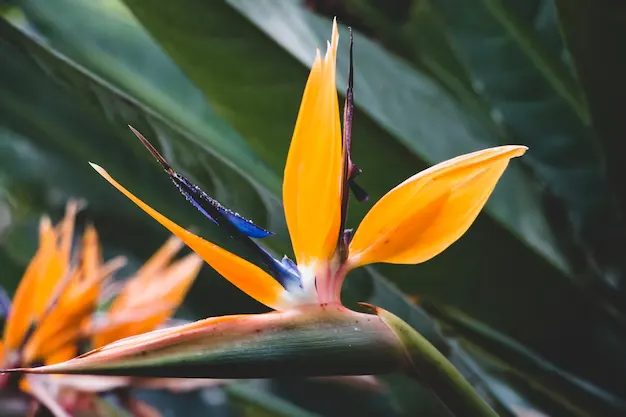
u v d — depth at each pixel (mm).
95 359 572
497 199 909
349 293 879
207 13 789
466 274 834
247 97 820
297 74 803
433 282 841
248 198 863
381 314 603
